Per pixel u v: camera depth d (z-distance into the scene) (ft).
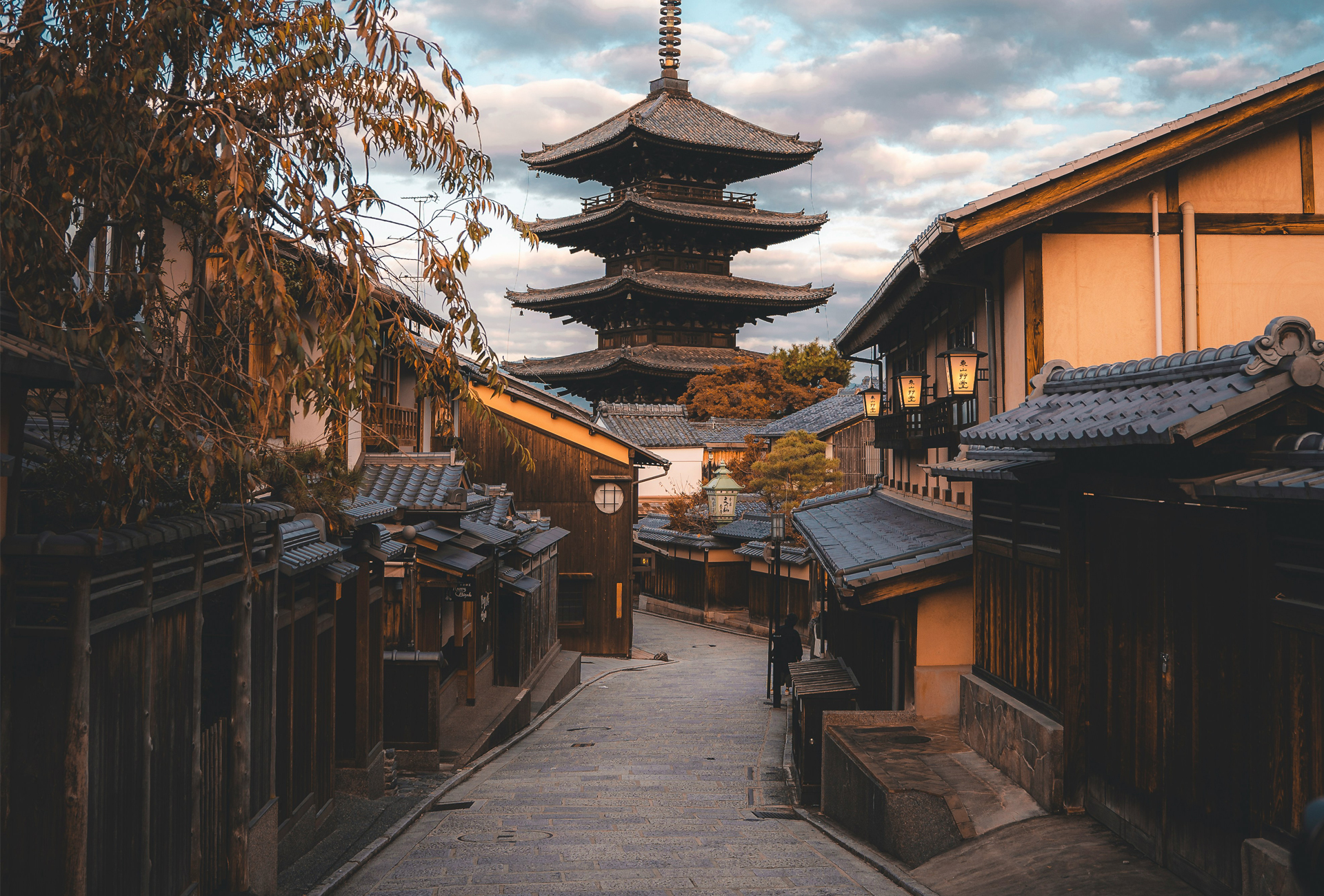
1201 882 20.34
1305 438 16.96
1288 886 16.24
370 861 27.78
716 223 186.60
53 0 14.76
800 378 212.64
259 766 23.45
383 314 17.58
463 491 46.24
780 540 75.31
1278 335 17.97
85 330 13.97
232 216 14.01
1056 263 34.22
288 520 23.08
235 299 16.94
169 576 17.95
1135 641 23.39
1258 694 18.26
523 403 98.53
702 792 39.70
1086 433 21.07
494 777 42.37
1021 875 22.85
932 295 47.16
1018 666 30.42
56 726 14.42
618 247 200.34
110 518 14.96
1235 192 34.55
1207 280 34.42
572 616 99.71
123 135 14.93
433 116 16.98
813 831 33.32
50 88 13.91
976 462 33.91
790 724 56.70
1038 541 28.96
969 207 32.94
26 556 13.97
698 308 197.98
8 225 13.62
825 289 196.75
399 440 52.95
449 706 51.29
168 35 15.28
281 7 16.70
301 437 37.04
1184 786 21.12
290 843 26.66
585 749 50.62
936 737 34.19
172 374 16.01
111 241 19.57
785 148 191.11
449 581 44.86
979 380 39.34
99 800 15.29
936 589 36.58
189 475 15.62
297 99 16.46
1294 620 17.08
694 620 134.41
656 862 27.48
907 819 26.55
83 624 14.42
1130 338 34.30
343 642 35.17
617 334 207.21
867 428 132.05
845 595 36.55
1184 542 21.13
